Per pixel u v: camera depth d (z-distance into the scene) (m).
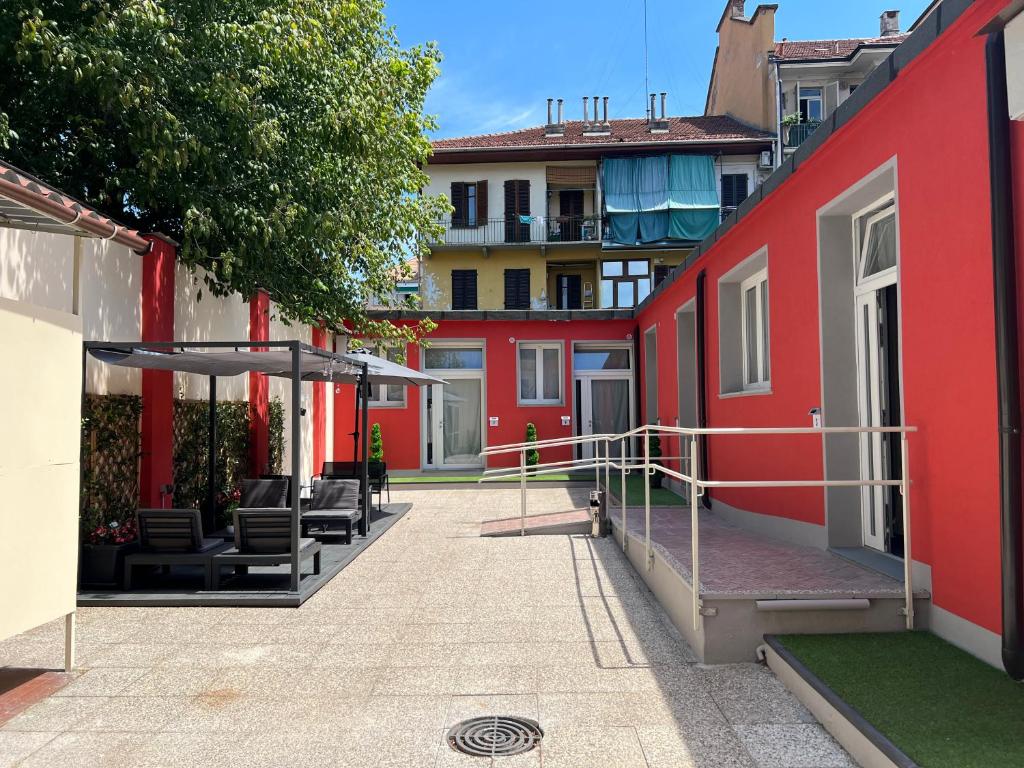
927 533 4.49
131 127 7.25
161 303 8.22
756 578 4.93
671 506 10.34
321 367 8.63
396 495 13.65
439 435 17.66
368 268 11.16
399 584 6.71
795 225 6.82
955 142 4.20
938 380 4.36
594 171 25.78
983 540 3.93
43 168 7.77
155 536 6.49
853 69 24.36
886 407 5.77
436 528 9.83
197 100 7.55
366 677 4.36
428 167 25.81
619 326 17.27
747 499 8.15
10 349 4.12
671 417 12.89
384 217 10.68
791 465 6.89
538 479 15.53
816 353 6.34
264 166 8.27
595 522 8.88
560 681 4.23
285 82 8.23
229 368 8.20
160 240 8.18
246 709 3.90
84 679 4.36
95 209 8.09
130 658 4.74
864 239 6.13
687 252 25.25
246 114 7.36
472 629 5.30
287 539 6.46
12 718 3.81
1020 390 3.63
